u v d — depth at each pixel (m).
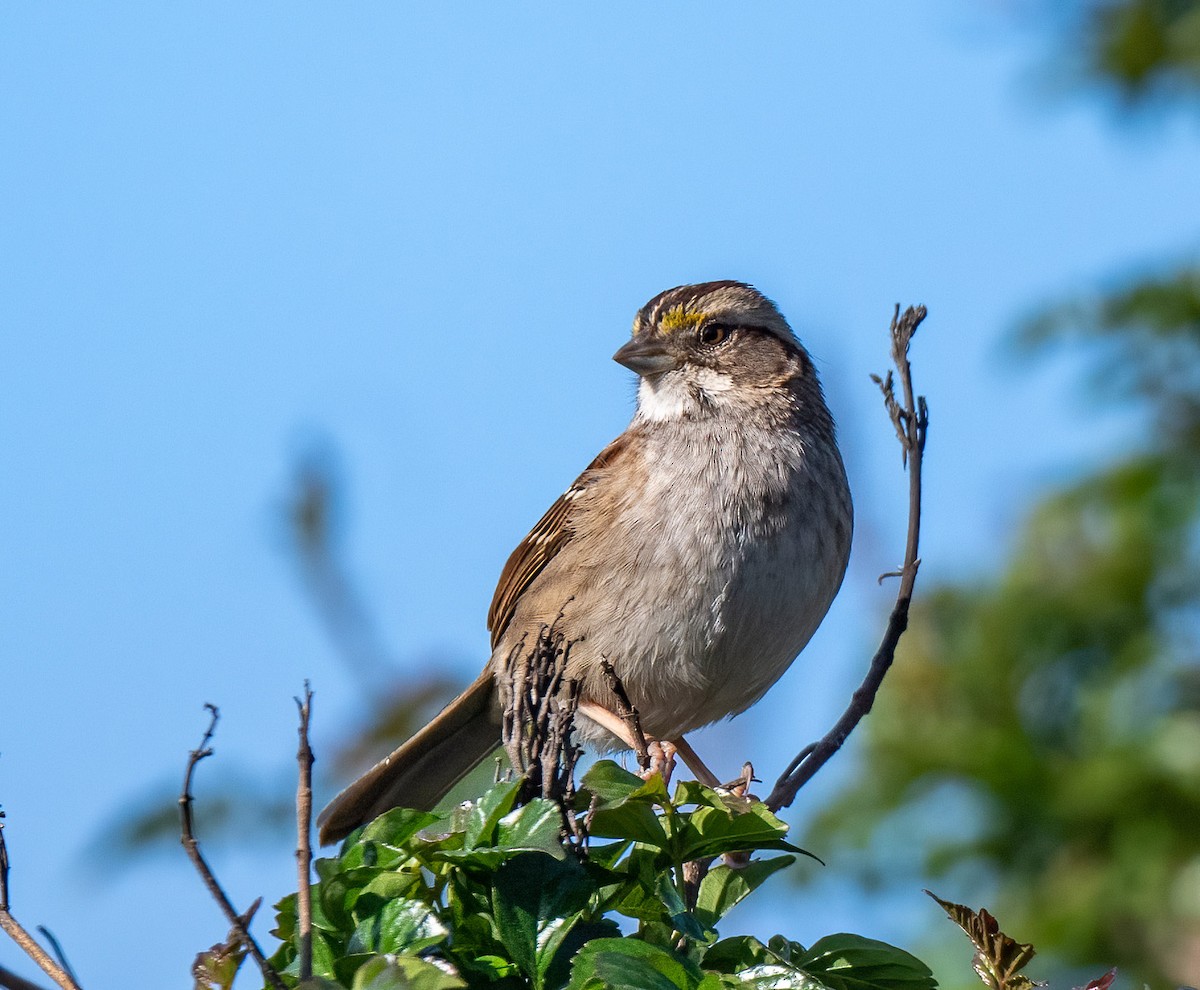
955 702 10.80
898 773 10.66
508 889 5.54
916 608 11.01
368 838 5.68
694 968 5.33
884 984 5.99
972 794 10.62
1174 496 10.97
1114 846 10.20
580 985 5.31
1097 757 10.32
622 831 6.00
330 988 4.95
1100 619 10.80
